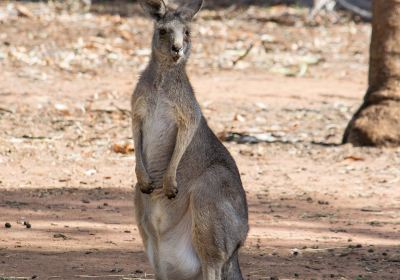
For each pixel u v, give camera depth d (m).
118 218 15.71
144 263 13.21
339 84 32.78
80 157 20.36
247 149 21.78
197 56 36.88
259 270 13.03
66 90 28.78
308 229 15.43
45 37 38.31
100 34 39.78
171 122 11.70
